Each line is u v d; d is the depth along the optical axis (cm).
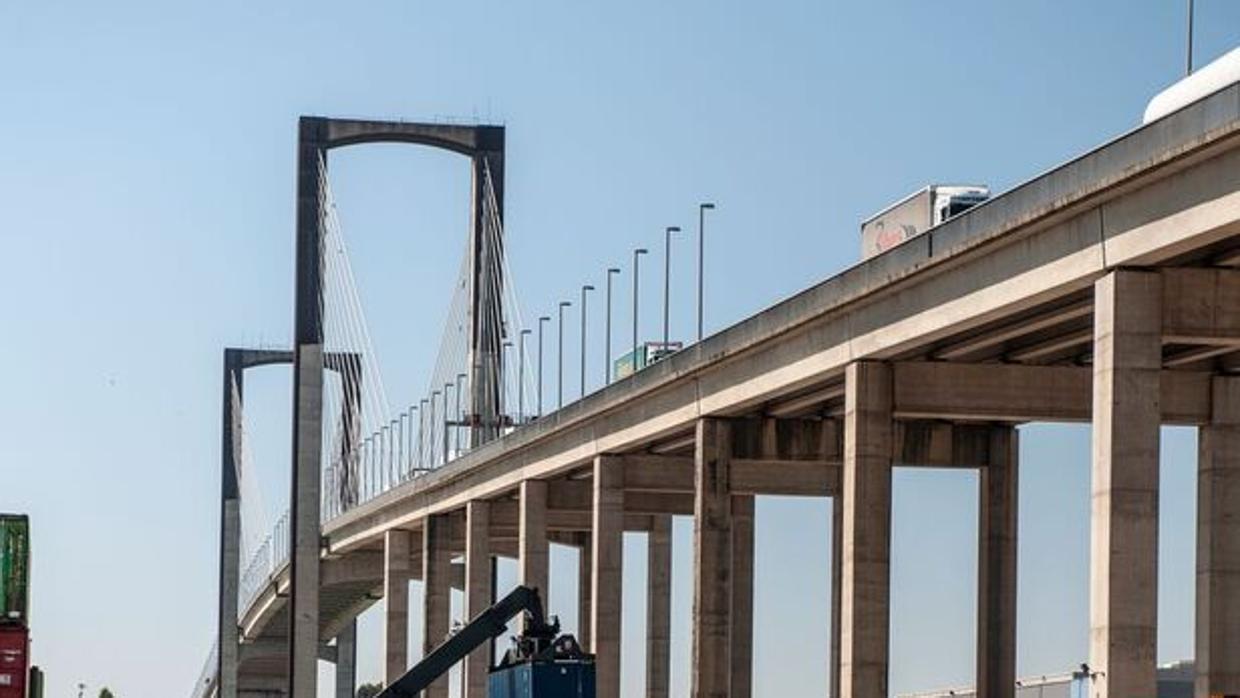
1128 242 7556
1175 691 12275
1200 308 7681
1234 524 9488
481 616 7944
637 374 12588
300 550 18975
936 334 9112
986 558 11538
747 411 11750
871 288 9438
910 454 11456
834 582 12850
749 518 14225
